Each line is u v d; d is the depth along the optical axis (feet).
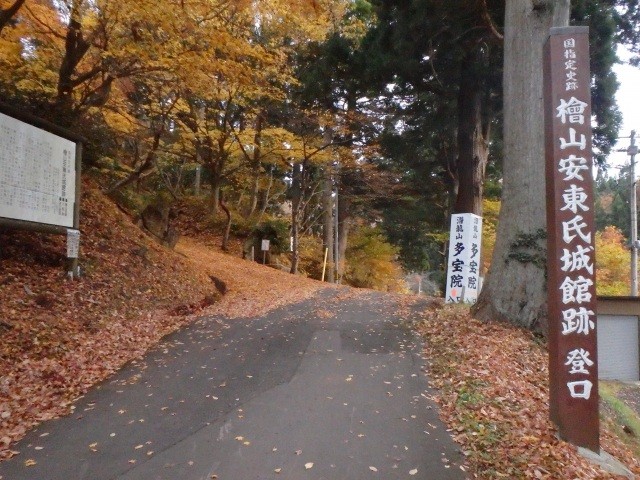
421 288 138.21
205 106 58.70
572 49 16.67
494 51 42.19
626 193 113.80
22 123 25.02
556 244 16.47
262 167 75.51
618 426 25.34
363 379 20.65
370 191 77.41
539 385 20.93
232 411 17.35
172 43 32.94
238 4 32.12
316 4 34.65
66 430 15.90
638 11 39.17
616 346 43.86
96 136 40.86
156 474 13.39
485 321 28.02
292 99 54.95
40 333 22.74
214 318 30.73
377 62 43.52
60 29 34.47
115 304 28.96
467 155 45.14
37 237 31.09
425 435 15.94
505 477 13.84
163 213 51.88
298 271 76.07
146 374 20.95
